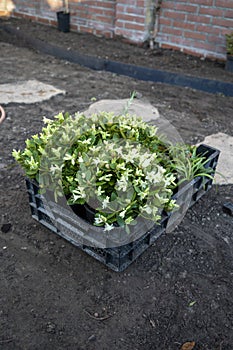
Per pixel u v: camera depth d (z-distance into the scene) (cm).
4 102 292
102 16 455
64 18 472
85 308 141
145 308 142
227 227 182
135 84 348
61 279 152
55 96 309
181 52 414
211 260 163
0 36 473
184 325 137
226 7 355
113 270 155
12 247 166
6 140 243
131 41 439
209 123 280
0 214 184
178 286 151
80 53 399
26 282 150
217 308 143
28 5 527
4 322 135
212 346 130
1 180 207
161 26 414
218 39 378
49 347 128
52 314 139
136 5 408
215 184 211
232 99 324
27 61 391
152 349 129
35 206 173
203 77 345
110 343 130
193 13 381
